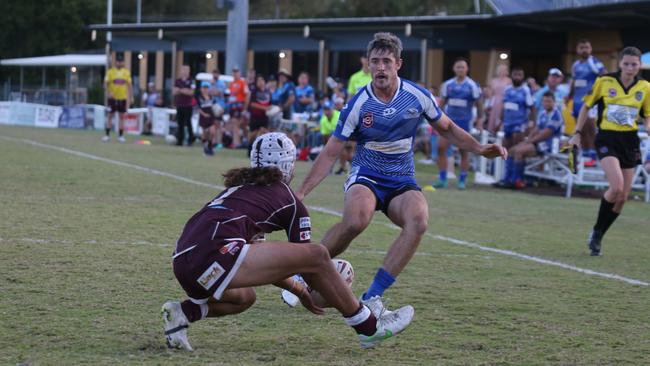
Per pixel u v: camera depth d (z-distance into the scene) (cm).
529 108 5369
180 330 1558
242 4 8981
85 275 2173
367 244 2831
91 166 5191
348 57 9306
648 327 1861
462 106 5012
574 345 1692
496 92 6059
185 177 4797
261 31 9988
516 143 5378
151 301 1933
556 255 2827
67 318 1766
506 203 4441
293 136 7156
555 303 2075
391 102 1836
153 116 9619
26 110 11012
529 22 7781
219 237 1495
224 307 1598
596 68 5144
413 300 2053
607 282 2378
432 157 6806
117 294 1989
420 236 1758
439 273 2405
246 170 1570
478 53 8506
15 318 1750
